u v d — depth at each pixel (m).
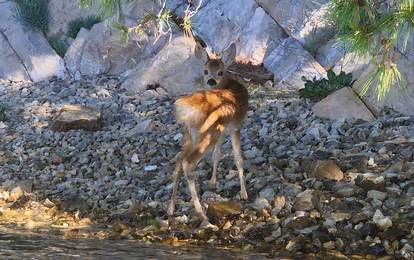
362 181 11.41
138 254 9.52
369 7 7.62
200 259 9.31
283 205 11.23
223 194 12.27
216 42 20.75
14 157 16.02
